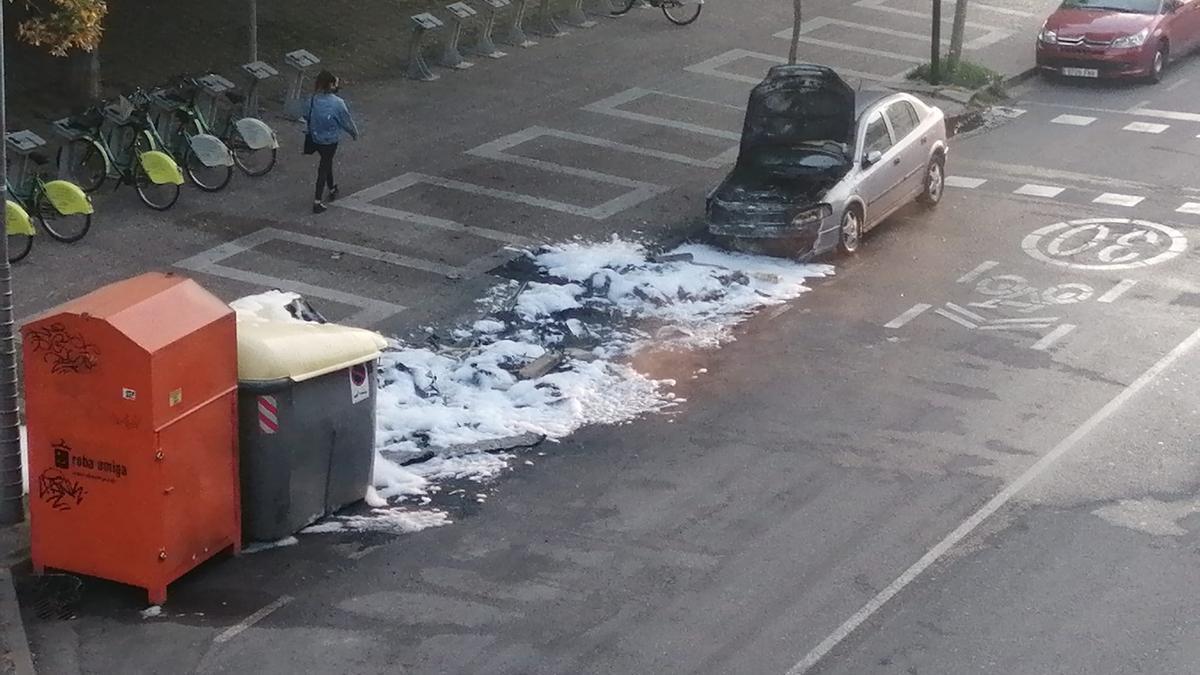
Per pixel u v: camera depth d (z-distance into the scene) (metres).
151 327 10.55
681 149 22.64
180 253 18.11
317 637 10.51
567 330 16.41
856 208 18.69
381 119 23.36
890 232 19.67
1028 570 11.44
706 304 17.17
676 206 20.34
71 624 10.65
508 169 21.48
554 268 17.98
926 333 16.39
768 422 14.20
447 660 10.23
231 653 10.30
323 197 19.92
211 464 11.16
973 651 10.34
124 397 10.50
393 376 14.79
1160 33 27.03
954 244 19.23
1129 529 12.11
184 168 20.20
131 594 11.05
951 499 12.62
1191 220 20.14
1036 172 22.28
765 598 11.03
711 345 16.09
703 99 25.00
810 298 17.38
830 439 13.83
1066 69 27.00
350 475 12.28
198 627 10.62
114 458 10.66
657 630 10.59
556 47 27.48
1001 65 27.73
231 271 17.66
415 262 18.17
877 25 29.94
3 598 10.85
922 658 10.25
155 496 10.66
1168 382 15.09
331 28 27.03
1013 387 14.97
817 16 30.31
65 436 10.71
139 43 24.88
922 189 20.34
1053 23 27.23
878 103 19.61
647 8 30.14
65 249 18.00
